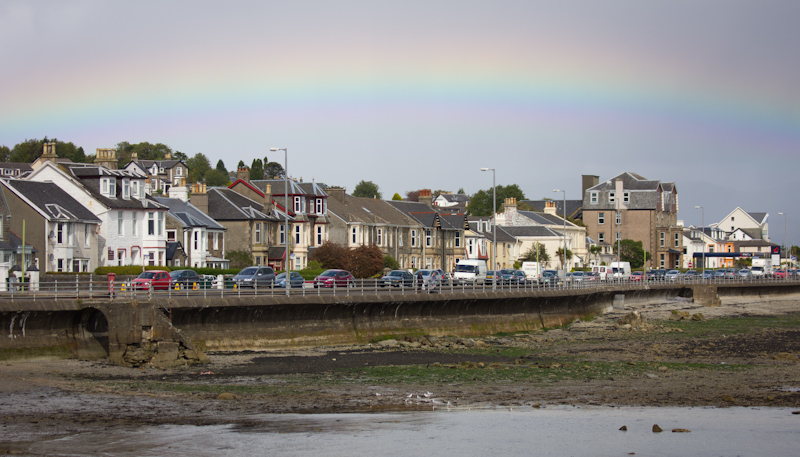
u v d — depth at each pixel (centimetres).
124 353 5191
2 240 7681
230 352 5816
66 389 4444
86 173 9112
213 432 3631
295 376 5097
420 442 3544
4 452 3256
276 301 6109
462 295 7631
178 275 7325
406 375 5222
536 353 6556
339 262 10988
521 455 3388
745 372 5500
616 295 11000
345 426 3797
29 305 5041
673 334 8250
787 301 13412
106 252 8944
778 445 3572
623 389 4822
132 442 3444
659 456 3406
